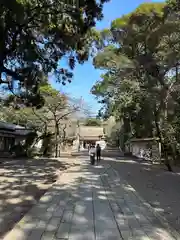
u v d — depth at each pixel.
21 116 37.25
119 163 23.53
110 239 4.77
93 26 13.95
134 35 18.03
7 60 15.39
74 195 8.56
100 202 7.68
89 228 5.34
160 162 23.72
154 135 27.12
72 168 17.41
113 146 54.59
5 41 13.10
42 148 31.53
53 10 13.25
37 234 4.95
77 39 14.70
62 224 5.56
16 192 9.64
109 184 10.88
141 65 18.33
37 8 13.02
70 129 42.12
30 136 30.62
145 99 20.33
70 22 13.66
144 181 13.62
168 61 17.12
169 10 16.20
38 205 7.20
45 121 32.81
